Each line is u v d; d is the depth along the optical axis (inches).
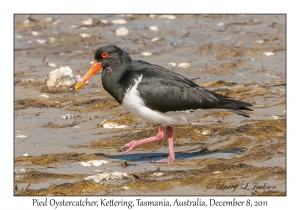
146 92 488.1
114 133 561.9
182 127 552.4
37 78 748.6
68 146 530.3
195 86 502.3
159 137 509.7
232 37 882.1
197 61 794.2
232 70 753.0
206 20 968.9
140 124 581.9
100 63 506.3
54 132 568.4
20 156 501.4
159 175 450.3
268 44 847.7
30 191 427.8
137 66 503.5
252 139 525.7
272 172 446.0
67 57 830.5
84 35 901.8
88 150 522.3
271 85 682.8
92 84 727.1
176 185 431.8
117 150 523.2
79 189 428.5
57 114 625.3
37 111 634.2
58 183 442.3
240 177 442.3
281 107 609.0
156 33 912.9
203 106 495.8
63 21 963.3
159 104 489.7
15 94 689.0
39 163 486.3
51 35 906.1
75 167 478.0
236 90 660.7
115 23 956.0
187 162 484.4
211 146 521.0
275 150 495.5
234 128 547.8
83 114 623.8
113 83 502.0
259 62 775.1
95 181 438.6
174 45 857.5
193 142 533.3
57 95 689.6
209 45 846.5
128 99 496.1
